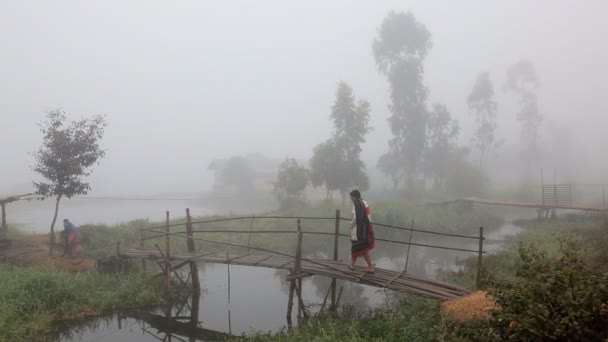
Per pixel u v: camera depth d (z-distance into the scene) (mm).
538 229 20203
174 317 10648
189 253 13008
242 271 15711
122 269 12789
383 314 8500
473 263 13500
